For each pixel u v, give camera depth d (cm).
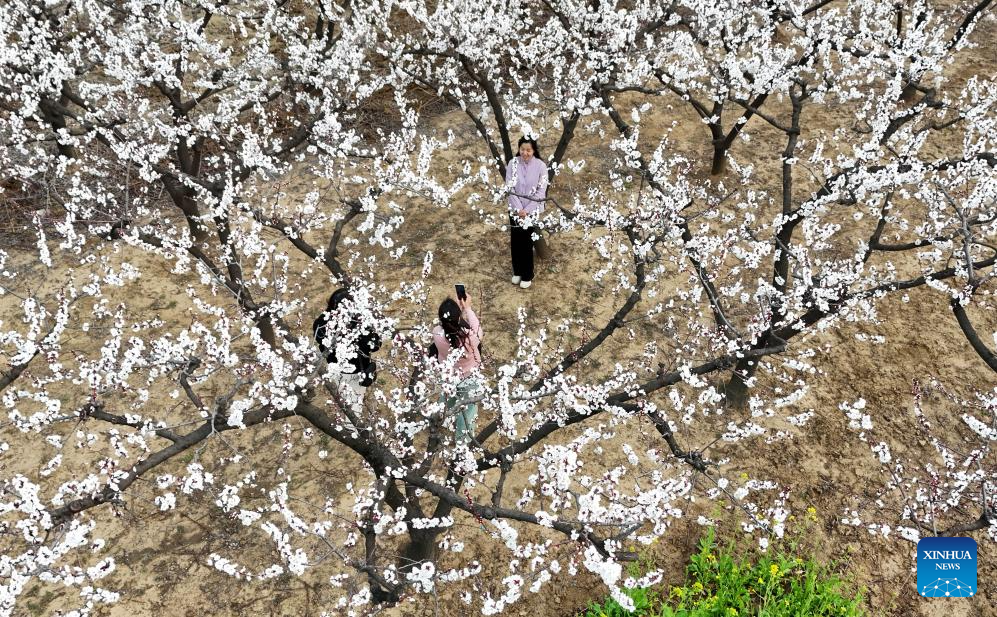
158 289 731
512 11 721
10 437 586
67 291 716
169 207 802
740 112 1009
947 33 1125
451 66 743
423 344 508
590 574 513
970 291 422
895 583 514
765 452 593
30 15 554
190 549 521
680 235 528
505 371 378
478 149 952
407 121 664
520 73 1010
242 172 554
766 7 680
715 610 482
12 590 260
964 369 663
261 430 602
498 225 708
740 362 586
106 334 679
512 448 411
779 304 496
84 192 521
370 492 389
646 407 401
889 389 645
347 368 445
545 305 729
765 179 885
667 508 382
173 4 576
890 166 488
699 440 600
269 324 656
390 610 491
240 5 831
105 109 582
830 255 756
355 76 631
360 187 863
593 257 787
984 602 507
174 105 576
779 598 495
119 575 504
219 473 568
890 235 782
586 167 908
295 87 668
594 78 630
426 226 833
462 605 495
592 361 664
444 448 427
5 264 754
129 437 350
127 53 538
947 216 554
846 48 673
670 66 677
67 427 595
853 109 979
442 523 364
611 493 352
